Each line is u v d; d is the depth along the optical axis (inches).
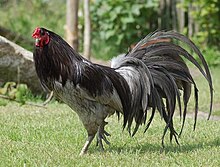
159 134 410.3
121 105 346.0
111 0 875.4
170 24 895.7
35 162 331.6
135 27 890.7
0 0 922.7
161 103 355.6
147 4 877.8
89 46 759.7
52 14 999.0
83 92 329.4
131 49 374.3
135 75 350.3
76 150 362.9
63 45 332.8
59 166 323.9
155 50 358.3
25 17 965.2
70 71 328.5
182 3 860.0
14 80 545.6
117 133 411.5
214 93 614.9
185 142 386.9
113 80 340.5
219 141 390.0
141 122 358.6
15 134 407.2
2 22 936.9
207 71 340.5
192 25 874.8
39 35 328.5
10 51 533.3
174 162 334.0
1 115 485.7
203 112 535.5
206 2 834.8
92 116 336.8
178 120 473.1
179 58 358.0
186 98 362.0
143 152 358.3
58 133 410.6
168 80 354.9
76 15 705.0
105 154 350.0
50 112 501.7
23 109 516.1
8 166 327.0
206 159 339.9
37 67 335.3
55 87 334.0
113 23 879.7
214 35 863.1
